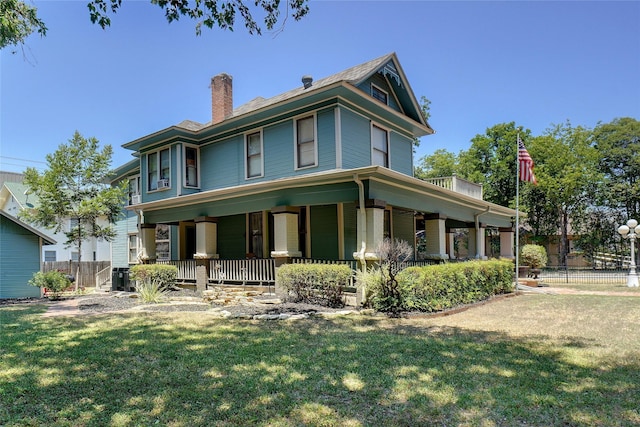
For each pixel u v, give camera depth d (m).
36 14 8.09
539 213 29.52
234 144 14.52
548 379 4.48
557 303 10.89
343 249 12.62
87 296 14.71
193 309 10.03
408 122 14.90
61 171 17.30
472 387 4.23
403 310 8.91
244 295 11.40
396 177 10.02
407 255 9.22
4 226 14.96
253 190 11.61
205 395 4.09
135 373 4.82
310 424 3.41
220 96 16.16
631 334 6.84
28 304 12.40
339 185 10.09
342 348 5.86
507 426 3.35
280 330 7.21
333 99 11.96
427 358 5.33
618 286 16.28
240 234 14.98
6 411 3.75
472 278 10.68
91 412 3.71
